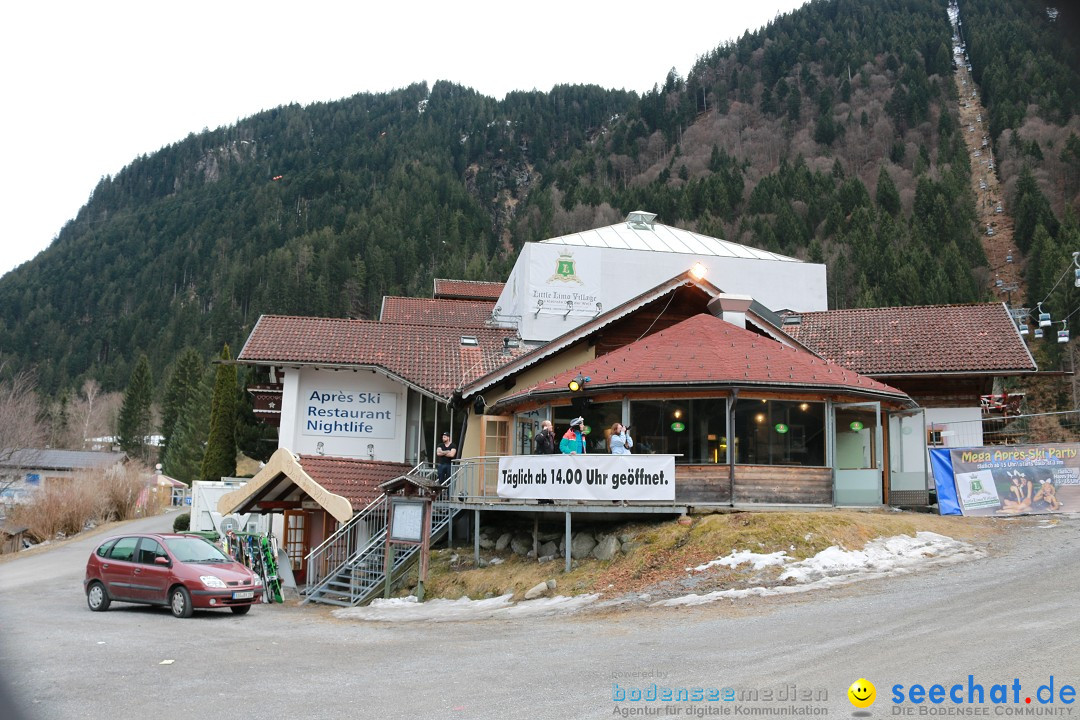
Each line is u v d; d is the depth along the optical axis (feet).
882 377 94.07
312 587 70.18
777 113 622.13
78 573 99.96
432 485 64.64
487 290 181.06
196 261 581.53
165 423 321.11
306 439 93.81
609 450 66.44
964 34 597.52
